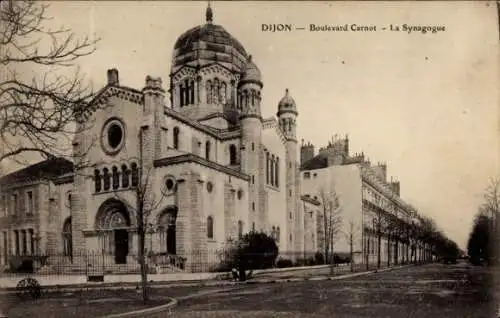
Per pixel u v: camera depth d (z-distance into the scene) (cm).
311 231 5209
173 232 3778
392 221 4703
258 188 4544
